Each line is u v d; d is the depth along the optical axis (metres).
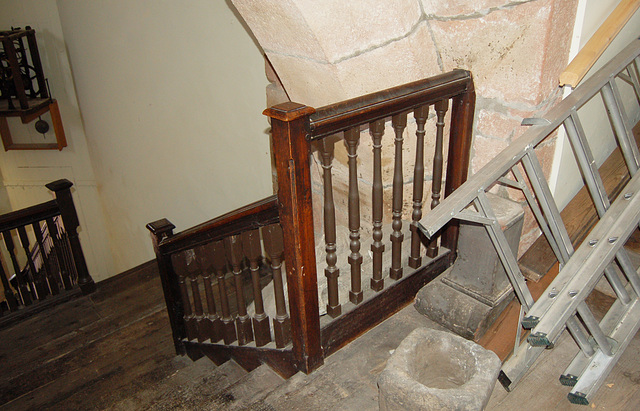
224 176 4.22
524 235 2.33
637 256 2.12
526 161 1.68
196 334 2.85
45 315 3.83
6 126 7.19
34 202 7.85
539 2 1.81
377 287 2.11
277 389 1.89
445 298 2.10
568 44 1.99
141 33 4.50
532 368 1.82
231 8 3.34
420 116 1.92
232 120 3.83
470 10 1.99
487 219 1.59
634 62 1.92
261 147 3.62
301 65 2.14
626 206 1.66
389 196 2.41
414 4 2.03
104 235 7.78
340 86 2.09
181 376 2.69
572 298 1.49
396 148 1.91
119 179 6.27
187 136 4.47
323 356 1.98
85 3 5.31
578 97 1.73
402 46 2.06
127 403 2.51
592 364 1.68
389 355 2.01
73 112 7.00
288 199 1.63
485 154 2.25
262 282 4.04
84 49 5.81
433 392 1.34
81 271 4.00
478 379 1.40
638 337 1.88
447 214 1.49
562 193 2.39
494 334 2.01
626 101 2.62
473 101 2.07
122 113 5.49
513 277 1.68
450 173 2.24
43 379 3.03
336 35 1.91
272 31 2.05
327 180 1.74
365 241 2.40
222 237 2.13
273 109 1.52
